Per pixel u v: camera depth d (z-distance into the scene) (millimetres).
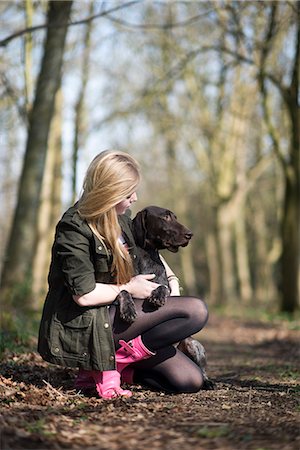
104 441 3305
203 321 4488
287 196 16250
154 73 20609
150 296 4426
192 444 3266
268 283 32312
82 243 4254
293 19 14258
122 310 4344
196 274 41781
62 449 3146
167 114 22344
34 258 13945
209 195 29969
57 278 4340
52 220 14750
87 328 4246
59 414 3840
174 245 4855
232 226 29781
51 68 10641
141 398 4453
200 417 3852
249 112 21781
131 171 4367
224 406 4199
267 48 14727
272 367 6949
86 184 4379
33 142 10688
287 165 16156
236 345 10266
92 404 4188
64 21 10555
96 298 4234
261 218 32281
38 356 6391
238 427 3600
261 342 10586
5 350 6473
